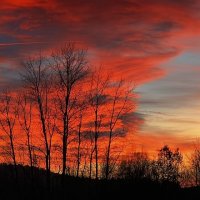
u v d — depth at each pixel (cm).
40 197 6053
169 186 5953
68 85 6072
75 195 5888
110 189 5925
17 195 6150
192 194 5822
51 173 6231
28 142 6481
